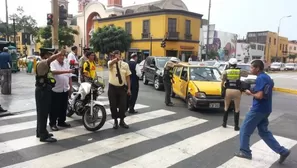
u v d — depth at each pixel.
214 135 6.41
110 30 37.31
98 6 49.34
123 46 38.00
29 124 6.86
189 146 5.58
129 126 6.93
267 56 64.06
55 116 6.41
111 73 6.59
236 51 52.56
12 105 8.89
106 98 10.79
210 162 4.79
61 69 6.36
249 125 4.93
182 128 6.92
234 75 6.88
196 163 4.73
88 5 51.69
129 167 4.48
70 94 7.05
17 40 61.50
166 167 4.52
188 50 37.19
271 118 8.45
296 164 4.81
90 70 7.01
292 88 17.12
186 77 9.78
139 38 38.41
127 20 39.91
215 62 18.59
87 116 6.51
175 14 35.22
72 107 6.92
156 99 11.12
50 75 5.53
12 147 5.24
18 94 11.01
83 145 5.44
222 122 7.70
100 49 38.16
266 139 4.91
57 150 5.14
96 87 6.44
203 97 8.55
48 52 5.64
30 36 61.62
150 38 36.75
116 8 46.25
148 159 4.84
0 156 4.79
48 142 5.56
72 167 4.42
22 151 5.05
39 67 5.36
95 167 4.44
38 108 5.50
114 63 6.55
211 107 8.55
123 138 5.95
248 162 4.84
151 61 15.73
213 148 5.51
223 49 48.34
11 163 4.51
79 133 6.21
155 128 6.82
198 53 39.38
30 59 22.38
